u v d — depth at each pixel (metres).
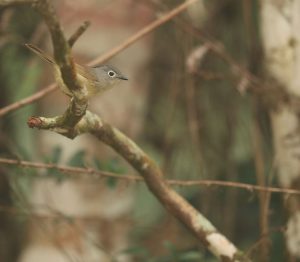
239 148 13.60
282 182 9.73
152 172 7.98
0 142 12.06
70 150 11.43
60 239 11.27
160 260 9.85
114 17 11.52
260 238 8.48
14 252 12.65
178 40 11.43
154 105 13.45
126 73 11.73
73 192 11.36
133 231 12.09
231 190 12.09
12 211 10.15
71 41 5.96
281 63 9.77
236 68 10.15
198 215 8.09
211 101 12.62
